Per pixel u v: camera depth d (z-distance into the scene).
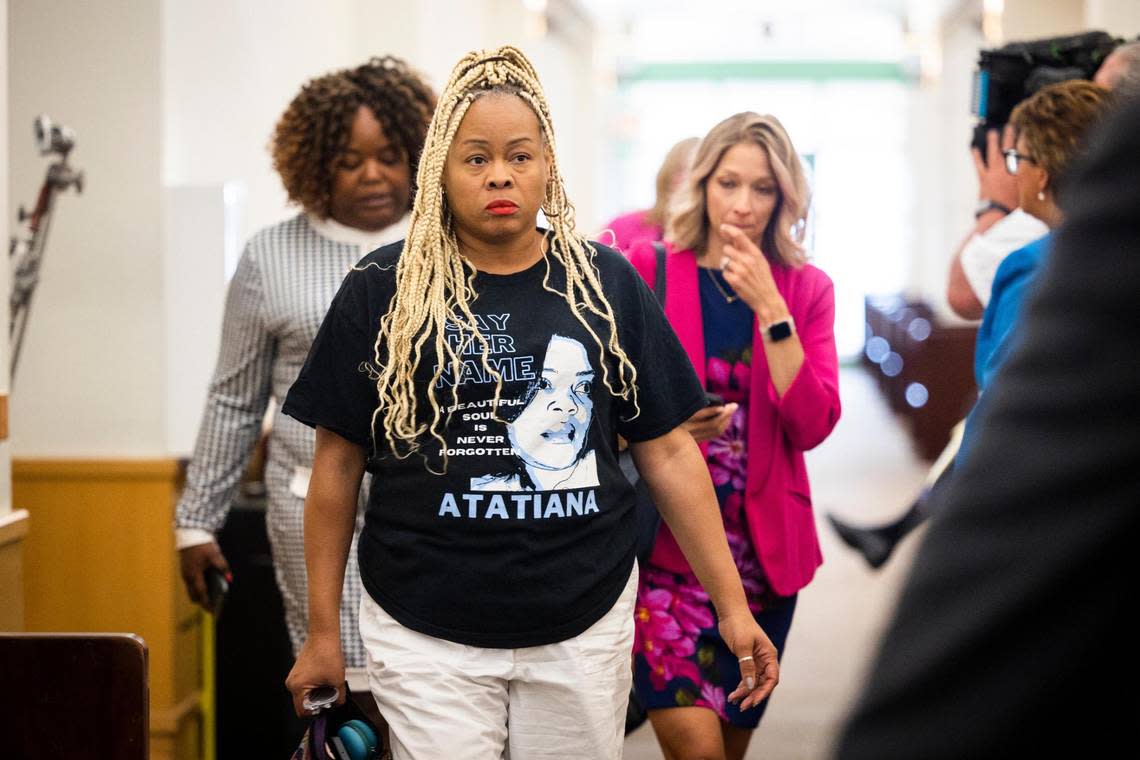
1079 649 0.92
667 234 4.48
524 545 2.95
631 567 3.13
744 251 4.18
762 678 3.26
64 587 6.64
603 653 3.02
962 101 28.64
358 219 4.50
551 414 2.97
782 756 6.36
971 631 0.92
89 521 6.65
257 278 4.45
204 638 6.24
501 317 3.01
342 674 3.18
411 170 4.52
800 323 4.43
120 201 6.73
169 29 6.79
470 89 3.06
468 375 2.97
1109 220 0.95
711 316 4.34
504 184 2.99
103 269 6.74
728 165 4.32
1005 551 0.92
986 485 0.95
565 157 28.38
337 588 3.21
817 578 10.84
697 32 37.25
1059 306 0.95
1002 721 0.92
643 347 3.15
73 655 3.21
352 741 3.09
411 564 2.98
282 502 4.36
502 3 21.03
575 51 28.75
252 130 8.56
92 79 6.70
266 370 4.54
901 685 0.94
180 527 4.57
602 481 3.03
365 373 3.10
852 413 23.69
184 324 6.76
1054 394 0.93
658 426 3.21
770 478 4.24
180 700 6.67
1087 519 0.91
